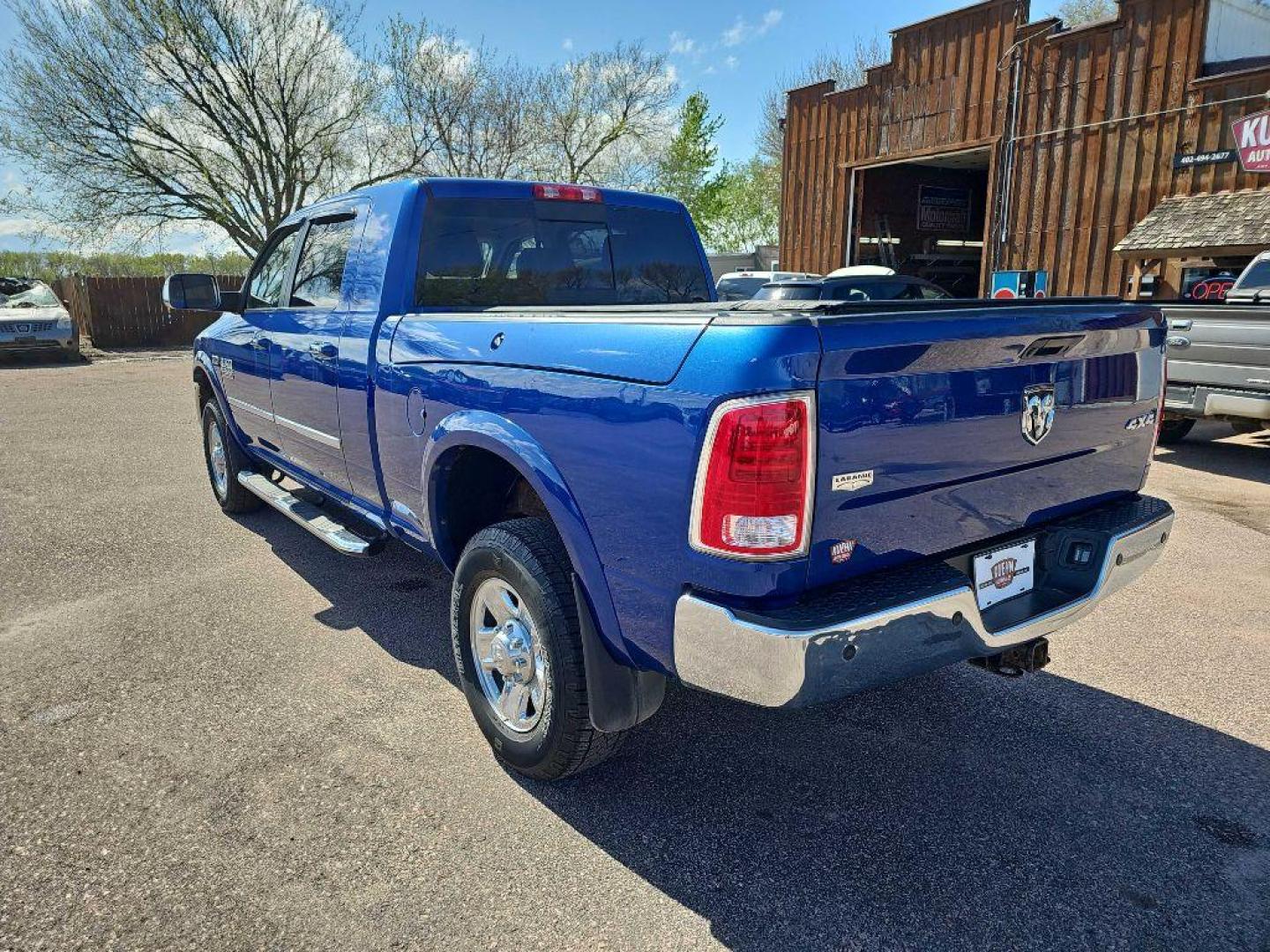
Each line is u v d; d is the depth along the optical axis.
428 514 3.15
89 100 23.03
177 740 3.05
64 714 3.22
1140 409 2.96
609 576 2.37
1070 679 3.60
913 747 3.08
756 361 1.93
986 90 15.59
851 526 2.13
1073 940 2.16
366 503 3.87
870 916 2.24
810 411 1.96
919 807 2.71
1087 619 4.25
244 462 5.64
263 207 25.89
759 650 2.00
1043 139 14.85
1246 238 11.41
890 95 17.33
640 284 4.29
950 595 2.22
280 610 4.28
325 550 5.22
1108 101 13.93
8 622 4.10
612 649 2.47
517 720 2.84
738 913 2.24
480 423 2.74
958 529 2.42
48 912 2.20
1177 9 12.98
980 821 2.64
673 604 2.18
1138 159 13.71
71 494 6.60
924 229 21.31
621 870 2.41
